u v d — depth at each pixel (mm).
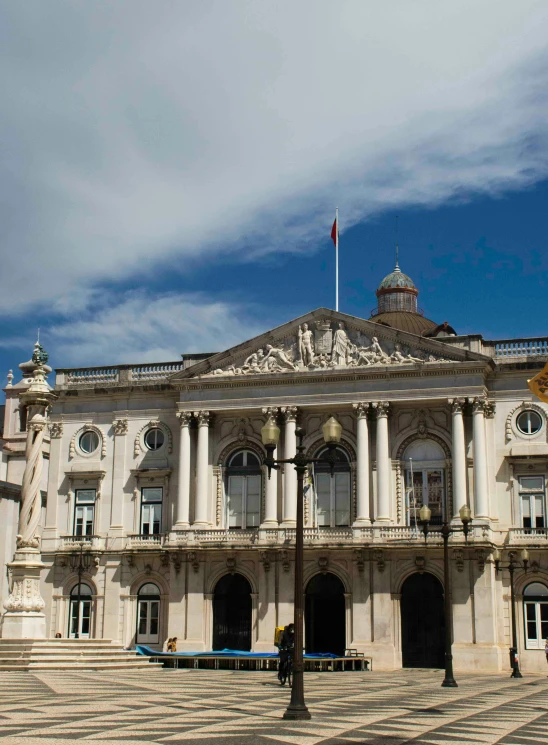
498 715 27016
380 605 60594
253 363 66062
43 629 46406
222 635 64062
